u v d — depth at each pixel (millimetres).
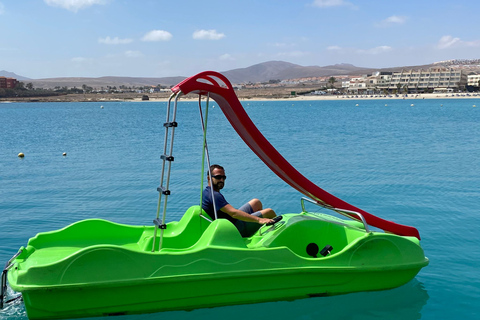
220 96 5215
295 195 10195
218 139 22797
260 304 4973
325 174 12586
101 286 4422
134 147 20031
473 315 4875
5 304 4938
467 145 19625
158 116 55906
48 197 10203
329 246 5348
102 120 47594
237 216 5578
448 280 5723
